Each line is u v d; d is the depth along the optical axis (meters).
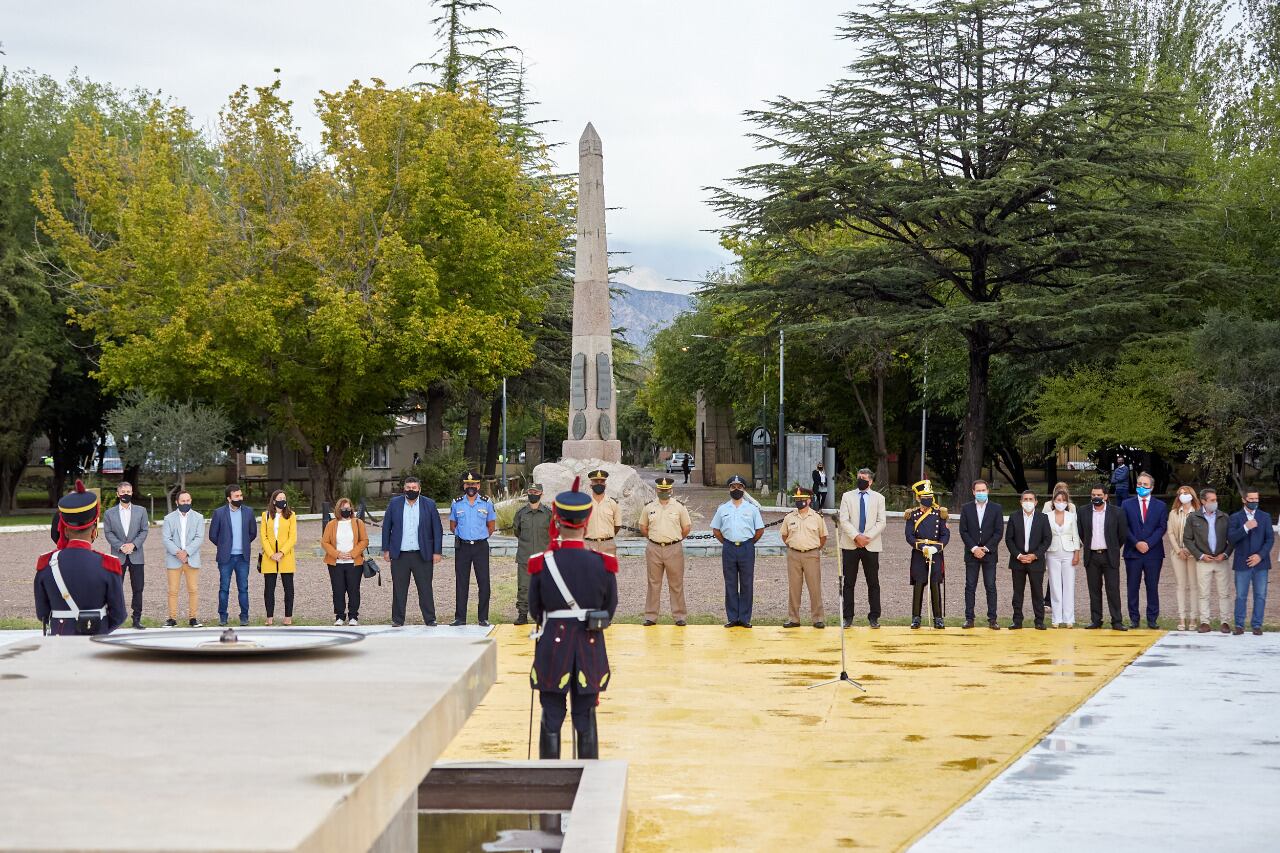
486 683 5.34
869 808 8.07
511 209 47.28
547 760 7.69
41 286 45.09
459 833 6.40
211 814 2.78
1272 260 42.12
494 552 28.53
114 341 49.47
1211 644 15.69
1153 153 38.56
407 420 75.88
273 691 4.36
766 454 64.62
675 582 17.66
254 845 2.52
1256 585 16.64
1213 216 42.53
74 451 55.47
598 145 29.31
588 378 29.52
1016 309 38.47
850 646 15.58
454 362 45.75
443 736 4.30
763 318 46.12
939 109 39.66
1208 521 16.86
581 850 5.41
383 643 5.60
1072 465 76.38
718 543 28.56
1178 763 9.30
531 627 17.56
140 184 44.69
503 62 59.25
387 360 44.53
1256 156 43.34
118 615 9.88
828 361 55.00
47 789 3.02
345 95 44.88
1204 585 16.92
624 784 6.80
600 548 17.92
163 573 25.59
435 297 43.28
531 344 49.06
